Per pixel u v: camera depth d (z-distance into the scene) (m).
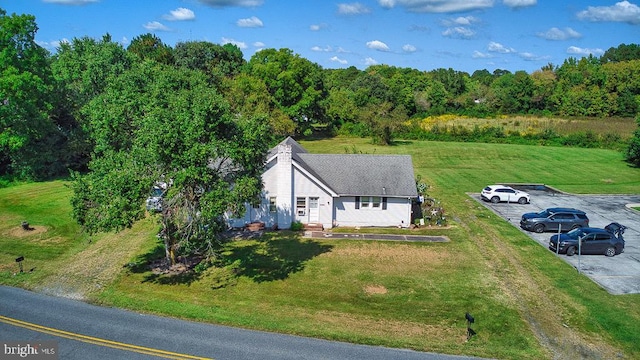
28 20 49.41
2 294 25.30
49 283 26.91
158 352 19.66
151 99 35.78
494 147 82.31
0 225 37.53
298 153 42.97
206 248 28.05
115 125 35.97
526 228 38.59
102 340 20.56
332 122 96.94
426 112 122.69
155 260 30.59
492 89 125.38
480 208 45.50
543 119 104.88
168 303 24.52
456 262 31.25
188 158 23.92
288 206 37.62
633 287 27.52
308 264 30.45
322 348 20.36
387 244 34.66
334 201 39.06
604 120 101.56
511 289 27.17
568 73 131.38
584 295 26.41
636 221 41.44
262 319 23.03
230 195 24.19
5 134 48.44
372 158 41.41
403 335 21.81
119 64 56.12
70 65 62.03
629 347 21.25
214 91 46.19
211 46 109.75
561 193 52.66
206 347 20.16
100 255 31.41
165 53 98.62
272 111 78.81
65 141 55.41
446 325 22.91
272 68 83.38
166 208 26.41
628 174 62.91
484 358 19.97
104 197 24.42
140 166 24.92
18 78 47.41
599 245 32.66
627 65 115.00
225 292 26.11
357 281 27.95
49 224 37.78
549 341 21.64
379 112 84.44
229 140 25.81
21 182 51.81
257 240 35.06
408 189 38.72
